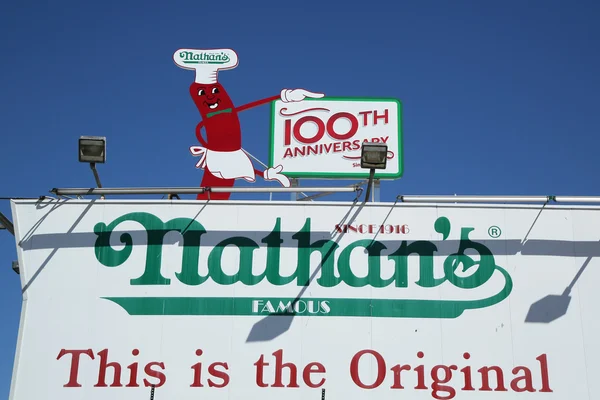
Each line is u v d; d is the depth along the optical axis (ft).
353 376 46.96
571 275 49.16
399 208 50.85
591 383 46.78
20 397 46.52
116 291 49.01
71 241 50.08
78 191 50.52
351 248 49.98
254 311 48.52
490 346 47.60
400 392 46.62
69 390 46.80
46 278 49.16
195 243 50.21
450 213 50.65
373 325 48.11
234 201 51.03
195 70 61.00
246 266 49.65
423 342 47.73
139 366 47.32
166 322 48.29
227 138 59.16
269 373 47.09
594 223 50.21
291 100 59.67
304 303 48.67
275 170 57.72
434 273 49.34
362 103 59.62
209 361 47.39
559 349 47.52
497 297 48.73
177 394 46.70
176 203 51.11
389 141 58.59
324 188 51.29
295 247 50.08
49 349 47.57
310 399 46.50
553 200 50.11
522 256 49.60
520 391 46.65
